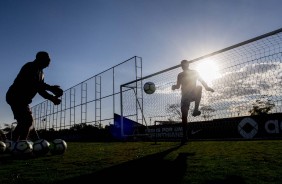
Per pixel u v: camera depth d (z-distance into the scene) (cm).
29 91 435
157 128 929
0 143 496
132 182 195
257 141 590
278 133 659
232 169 229
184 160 295
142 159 319
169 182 189
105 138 1514
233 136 729
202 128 798
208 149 416
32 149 414
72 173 240
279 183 176
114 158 344
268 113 654
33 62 435
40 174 242
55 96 452
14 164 325
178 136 860
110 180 204
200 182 185
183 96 563
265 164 250
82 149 559
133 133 1038
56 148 449
